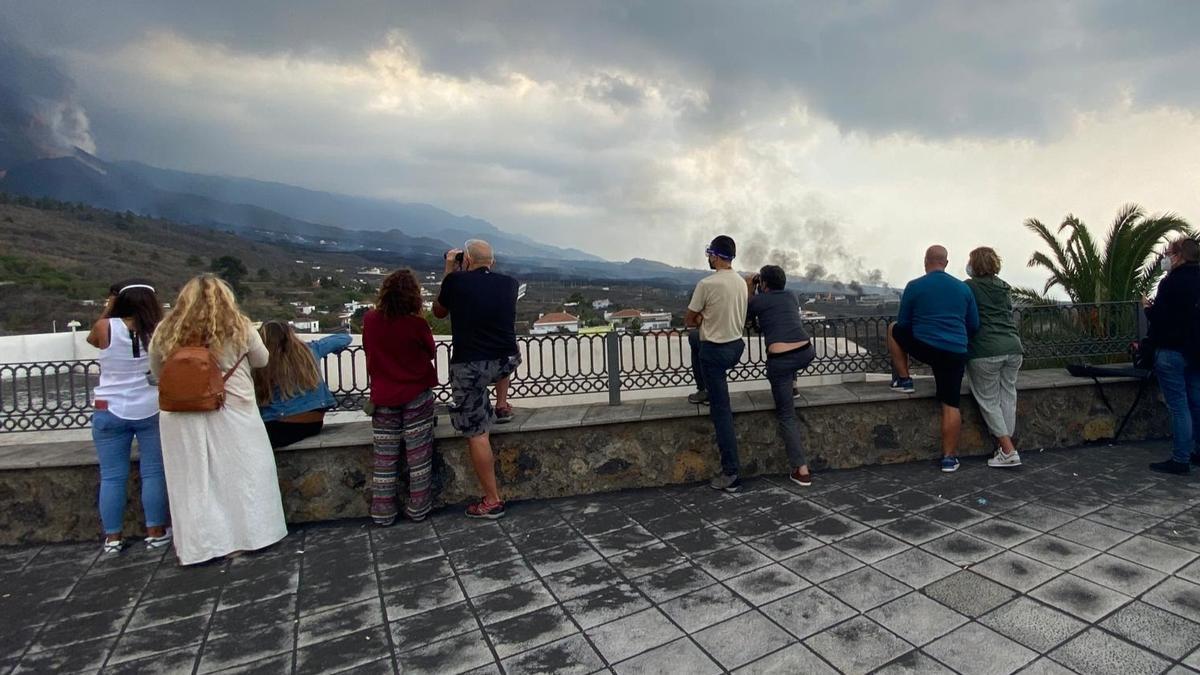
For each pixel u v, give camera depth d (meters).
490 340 4.28
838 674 2.41
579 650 2.69
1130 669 2.36
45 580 3.70
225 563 3.85
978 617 2.77
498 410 4.91
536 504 4.74
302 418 4.59
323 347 4.95
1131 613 2.74
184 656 2.81
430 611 3.12
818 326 5.70
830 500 4.45
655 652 2.64
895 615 2.83
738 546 3.71
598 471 4.93
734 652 2.61
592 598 3.16
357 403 5.06
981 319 5.04
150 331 4.11
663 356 5.45
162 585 3.58
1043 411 5.62
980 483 4.68
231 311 3.96
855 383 5.89
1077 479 4.66
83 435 5.02
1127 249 8.66
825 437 5.29
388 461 4.41
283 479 4.59
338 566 3.74
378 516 4.39
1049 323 6.14
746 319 5.21
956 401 4.94
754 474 5.18
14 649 2.92
